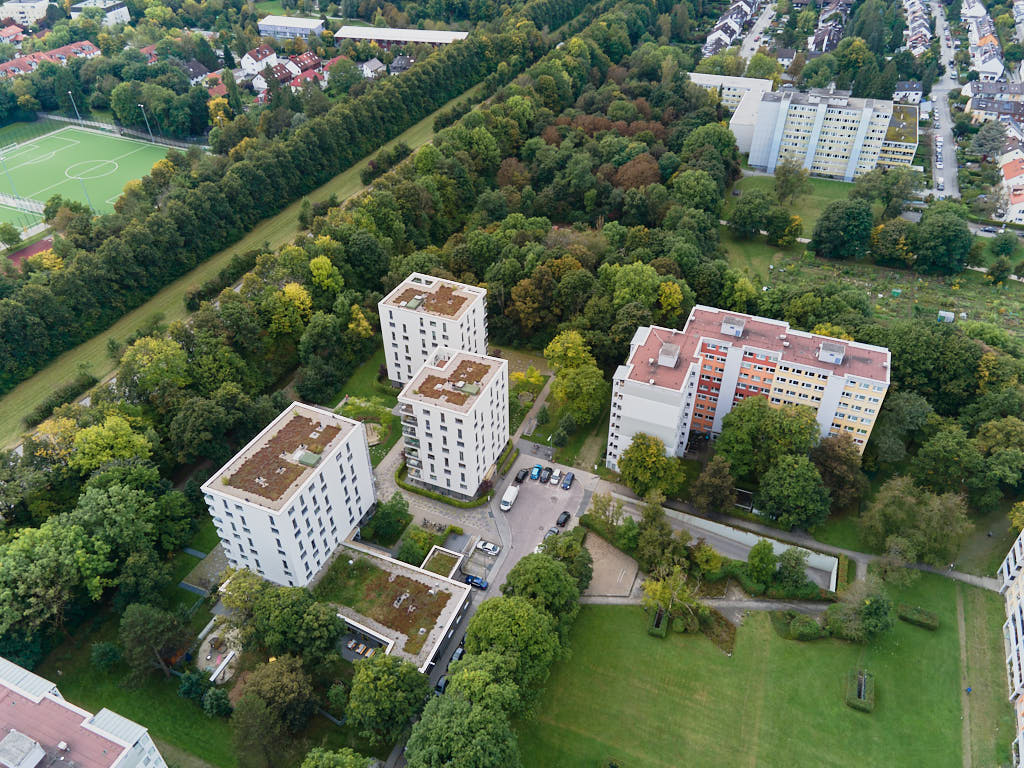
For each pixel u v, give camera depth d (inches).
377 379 7746.1
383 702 4288.9
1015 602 5226.4
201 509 6112.2
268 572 5383.9
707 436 7190.0
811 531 6067.9
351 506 5816.9
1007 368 6569.9
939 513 5487.2
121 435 5797.2
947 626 5315.0
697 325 6850.4
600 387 6835.6
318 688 4805.6
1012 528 5989.2
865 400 6195.9
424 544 5880.9
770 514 6058.1
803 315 7701.8
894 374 6894.7
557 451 6929.1
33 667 4960.6
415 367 7406.5
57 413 5999.0
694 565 5757.9
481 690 4195.4
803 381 6368.1
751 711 4795.8
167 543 5551.2
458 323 6815.9
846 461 6077.8
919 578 5654.5
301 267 7824.8
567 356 7106.3
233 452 6471.5
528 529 6127.0
